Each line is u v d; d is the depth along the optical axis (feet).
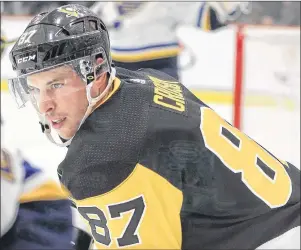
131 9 28.30
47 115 11.94
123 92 12.17
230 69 39.06
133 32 28.71
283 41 38.96
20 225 22.08
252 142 12.81
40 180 23.00
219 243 12.54
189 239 12.40
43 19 11.94
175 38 29.45
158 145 11.49
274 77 36.60
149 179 11.45
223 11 27.96
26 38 11.75
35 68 11.51
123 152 11.27
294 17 40.65
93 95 12.03
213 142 11.94
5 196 22.20
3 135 28.96
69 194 12.07
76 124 12.03
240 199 12.05
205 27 28.48
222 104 35.24
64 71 11.59
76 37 11.64
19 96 12.72
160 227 11.78
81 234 18.97
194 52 40.29
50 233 21.94
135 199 11.51
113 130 11.47
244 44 35.09
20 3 39.45
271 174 12.45
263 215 12.51
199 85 37.14
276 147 29.99
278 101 34.65
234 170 11.96
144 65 29.25
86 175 11.37
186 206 11.96
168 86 13.53
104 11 28.78
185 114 12.10
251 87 35.86
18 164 23.18
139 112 11.75
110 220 11.82
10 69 33.47
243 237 12.60
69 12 12.10
